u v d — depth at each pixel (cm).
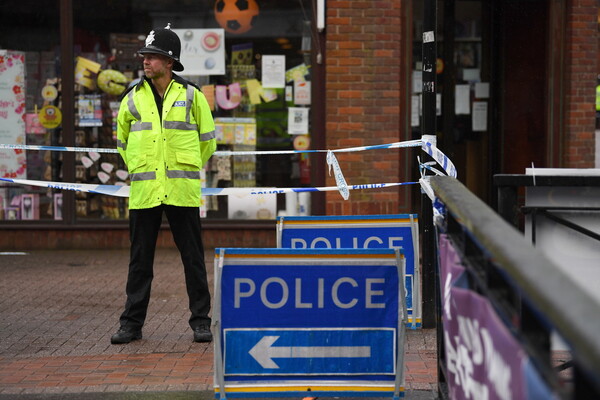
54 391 1189
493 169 2547
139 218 1470
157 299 1819
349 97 2303
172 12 2378
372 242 1411
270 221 2392
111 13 2383
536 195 1099
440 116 2553
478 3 2533
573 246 1110
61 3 2373
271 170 2383
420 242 2416
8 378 1259
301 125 2372
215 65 2383
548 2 2398
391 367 965
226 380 968
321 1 2284
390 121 2309
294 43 2364
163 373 1283
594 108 2403
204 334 1473
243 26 2372
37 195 2416
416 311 1467
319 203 2352
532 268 471
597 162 2419
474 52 2548
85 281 2005
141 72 2395
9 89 2406
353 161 2314
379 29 2292
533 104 2512
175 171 1451
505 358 541
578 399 405
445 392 944
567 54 2394
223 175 2388
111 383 1230
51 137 2411
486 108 2553
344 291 965
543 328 498
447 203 754
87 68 2392
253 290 965
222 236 2392
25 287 1939
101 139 2405
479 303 646
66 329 1568
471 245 711
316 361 967
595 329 376
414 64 2469
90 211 2409
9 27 2395
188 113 1459
